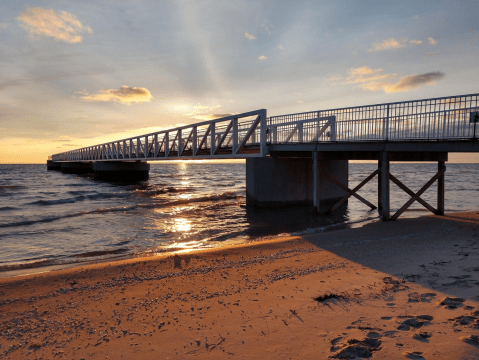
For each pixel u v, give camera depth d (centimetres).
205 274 660
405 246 827
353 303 452
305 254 798
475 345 301
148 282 620
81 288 596
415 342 319
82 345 380
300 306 458
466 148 1029
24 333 421
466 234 952
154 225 1472
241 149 2116
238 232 1263
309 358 312
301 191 1978
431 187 3525
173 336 390
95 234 1291
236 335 381
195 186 4441
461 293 454
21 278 658
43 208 2223
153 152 3428
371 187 3609
